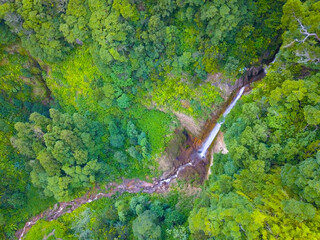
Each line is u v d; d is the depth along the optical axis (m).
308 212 17.67
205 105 35.41
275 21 28.02
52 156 37.00
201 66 32.44
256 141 23.67
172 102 37.06
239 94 34.03
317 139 21.48
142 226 29.91
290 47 23.52
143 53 33.81
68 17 32.62
